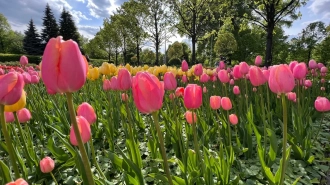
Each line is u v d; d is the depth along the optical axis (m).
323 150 3.68
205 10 27.52
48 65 0.98
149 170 2.93
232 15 24.50
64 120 3.64
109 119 3.46
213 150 3.52
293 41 46.59
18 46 71.75
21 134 2.58
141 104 1.37
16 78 1.28
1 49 74.31
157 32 34.19
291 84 1.56
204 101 5.09
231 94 5.81
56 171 2.83
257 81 2.51
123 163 2.17
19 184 0.85
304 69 2.89
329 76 10.71
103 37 40.56
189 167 2.47
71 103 1.05
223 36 34.91
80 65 1.01
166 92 5.75
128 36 37.44
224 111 4.51
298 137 3.42
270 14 20.23
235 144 3.70
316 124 4.87
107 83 3.81
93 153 1.98
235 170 2.94
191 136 3.69
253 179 2.79
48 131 4.03
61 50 0.98
